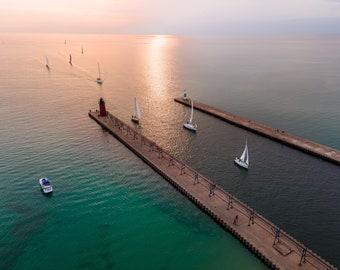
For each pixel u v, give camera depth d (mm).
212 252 44562
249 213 51188
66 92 135625
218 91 146250
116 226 49906
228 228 48156
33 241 45719
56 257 43094
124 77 178500
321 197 57375
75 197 57094
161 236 47875
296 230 48562
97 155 74438
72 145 79375
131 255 43969
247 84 162625
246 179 63688
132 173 66688
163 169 66375
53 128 90875
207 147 79812
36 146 77438
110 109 112250
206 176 64875
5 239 45688
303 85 158875
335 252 44156
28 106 111688
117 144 81750
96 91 139750
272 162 71125
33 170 65562
